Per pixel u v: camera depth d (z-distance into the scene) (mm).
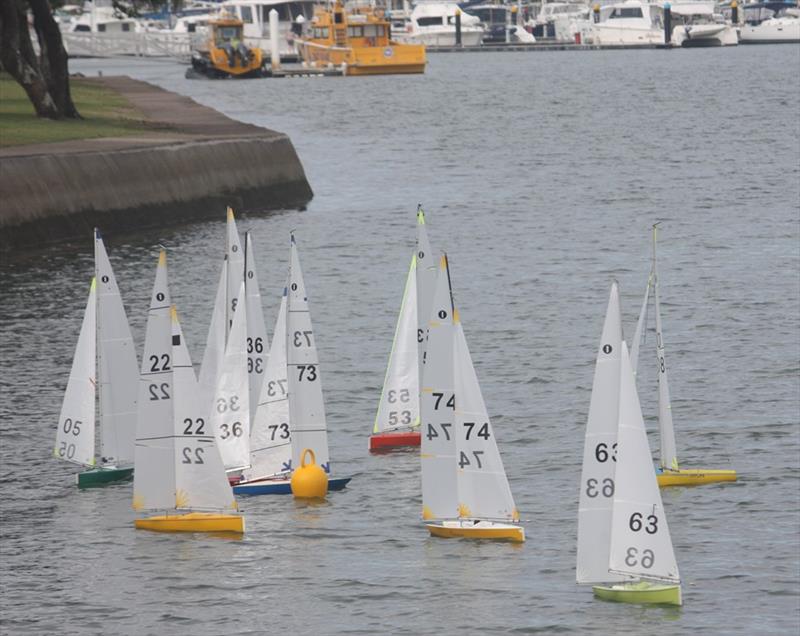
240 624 95875
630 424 96375
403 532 110500
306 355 119938
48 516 115188
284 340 120188
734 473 120812
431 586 100562
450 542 108062
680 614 95875
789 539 107375
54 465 127562
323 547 107875
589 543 97812
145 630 95188
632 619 95062
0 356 164875
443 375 109188
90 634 94812
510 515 107812
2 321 183250
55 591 101000
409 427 132000
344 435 135375
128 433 125250
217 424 124188
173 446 111938
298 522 112812
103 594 100500
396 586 100875
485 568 103375
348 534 110312
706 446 129500
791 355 160250
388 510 115188
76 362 124938
